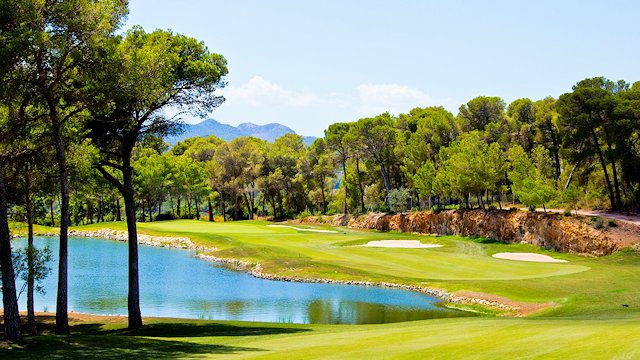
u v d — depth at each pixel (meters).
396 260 45.44
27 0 14.64
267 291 36.22
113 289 37.00
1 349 14.41
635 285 28.97
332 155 90.62
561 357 10.34
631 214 47.53
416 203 88.50
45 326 23.42
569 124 50.00
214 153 104.50
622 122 45.97
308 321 27.41
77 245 65.69
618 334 12.79
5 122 18.81
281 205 106.44
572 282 31.47
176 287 37.78
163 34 21.83
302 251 51.91
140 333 20.97
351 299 33.19
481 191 61.41
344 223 83.31
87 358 13.50
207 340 17.55
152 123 23.02
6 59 14.75
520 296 29.56
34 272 19.12
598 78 52.47
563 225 46.72
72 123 20.64
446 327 17.62
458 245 52.91
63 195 19.03
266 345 15.71
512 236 52.75
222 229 74.25
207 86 22.72
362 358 11.72
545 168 59.34
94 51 17.33
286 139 117.38
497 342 12.97
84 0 16.12
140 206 102.25
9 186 22.52
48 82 17.62
